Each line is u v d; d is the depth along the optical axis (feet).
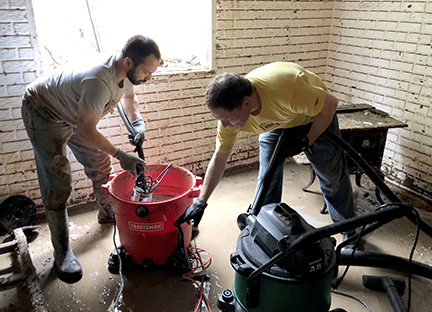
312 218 8.47
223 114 4.60
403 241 7.66
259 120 5.35
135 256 6.72
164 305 6.04
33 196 8.33
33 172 8.16
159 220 6.16
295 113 5.35
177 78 9.21
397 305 5.70
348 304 6.03
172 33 10.95
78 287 6.44
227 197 9.43
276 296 4.72
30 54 7.36
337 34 10.89
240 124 4.91
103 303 6.10
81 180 8.86
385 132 8.03
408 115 9.24
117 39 10.37
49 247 7.51
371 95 10.16
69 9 9.38
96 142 5.80
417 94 8.90
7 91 7.34
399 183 9.92
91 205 9.04
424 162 9.09
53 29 9.23
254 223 5.23
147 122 9.23
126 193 7.31
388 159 10.11
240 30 9.68
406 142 9.45
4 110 7.43
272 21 10.07
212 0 8.93
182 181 7.38
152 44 5.57
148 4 10.60
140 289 6.37
